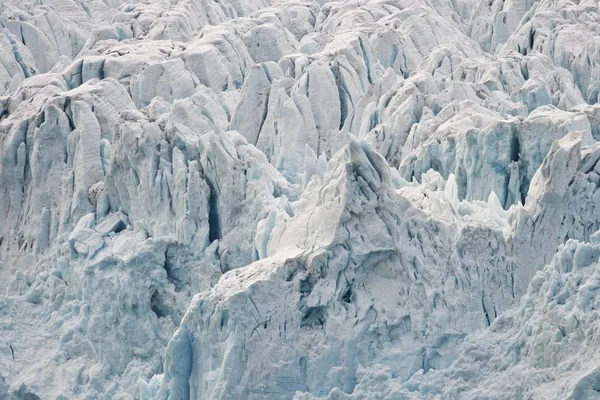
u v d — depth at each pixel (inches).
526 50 7509.8
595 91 6752.0
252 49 7608.3
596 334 3403.1
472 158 5364.2
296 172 6166.3
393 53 7293.3
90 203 5644.7
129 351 5049.2
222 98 6756.9
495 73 6702.8
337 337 3983.8
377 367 3939.5
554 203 4082.2
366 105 6446.9
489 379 3686.0
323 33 7755.9
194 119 5733.3
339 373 3954.2
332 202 4114.2
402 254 4060.0
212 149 5147.6
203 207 5172.2
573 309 3521.2
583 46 7111.2
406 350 3981.3
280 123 6309.1
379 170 4087.1
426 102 6195.9
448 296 4013.3
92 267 5172.2
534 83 6382.9
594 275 3550.7
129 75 6875.0
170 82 6737.2
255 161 5226.4
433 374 3848.4
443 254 4052.7
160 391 4195.4
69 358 5157.5
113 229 5393.7
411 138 5895.7
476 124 5639.8
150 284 5083.7
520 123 5241.1
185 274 5162.4
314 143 6358.3
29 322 5374.0
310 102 6481.3
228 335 4023.1
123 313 5068.9
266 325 4010.8
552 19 7568.9
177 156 5285.4
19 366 5167.3
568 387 3380.9
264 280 4018.2
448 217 4111.7
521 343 3668.8
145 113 5698.8
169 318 5113.2
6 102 6461.6
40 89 6456.7
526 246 4030.5
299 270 4055.1
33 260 5738.2
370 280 4116.6
